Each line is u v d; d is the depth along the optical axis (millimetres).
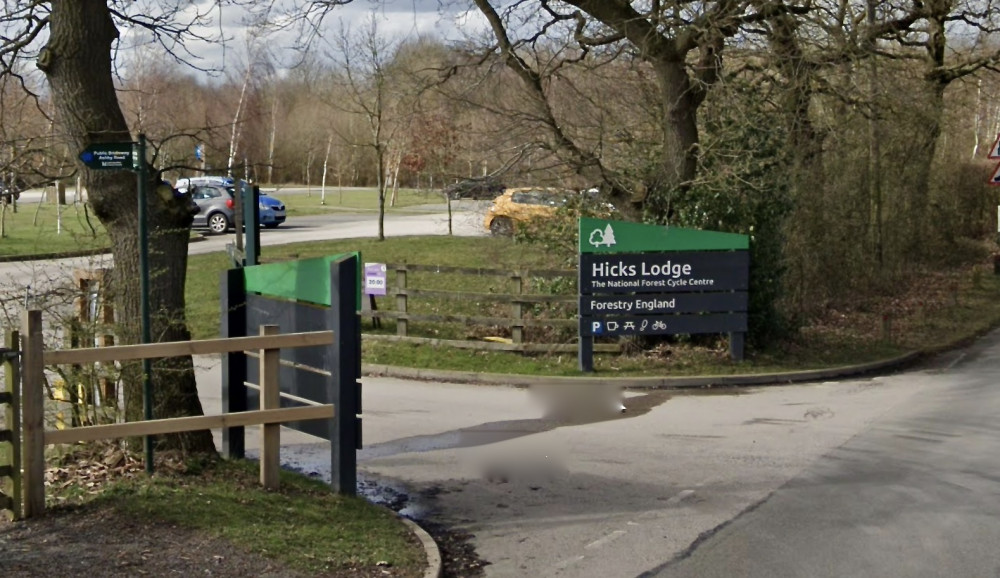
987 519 7434
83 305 7918
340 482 7523
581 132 17781
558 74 16984
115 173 7477
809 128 18344
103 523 6148
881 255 23547
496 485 8664
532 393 13219
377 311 15914
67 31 7406
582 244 14445
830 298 20391
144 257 7000
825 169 20594
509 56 16094
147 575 5406
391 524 7043
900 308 21656
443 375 14242
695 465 9320
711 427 11109
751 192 15625
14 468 6188
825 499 8055
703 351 15328
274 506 6902
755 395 13234
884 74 18875
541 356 15086
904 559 6516
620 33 15891
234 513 6582
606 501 8117
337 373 7445
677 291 14719
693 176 16266
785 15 15797
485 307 18109
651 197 16219
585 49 17172
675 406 12445
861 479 8711
